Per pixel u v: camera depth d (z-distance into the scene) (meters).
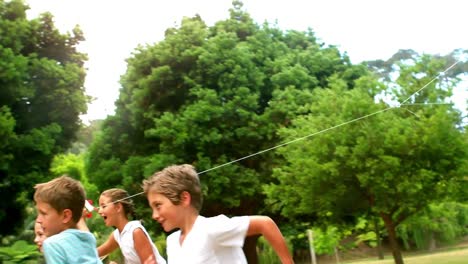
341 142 9.73
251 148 13.50
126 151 14.77
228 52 14.06
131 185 13.27
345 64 15.88
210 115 13.12
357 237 16.53
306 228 15.32
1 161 10.90
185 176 1.88
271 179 13.28
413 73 9.55
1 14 12.57
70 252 1.70
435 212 10.80
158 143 14.19
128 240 2.63
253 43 15.26
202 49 14.00
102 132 14.98
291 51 16.00
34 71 12.31
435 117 8.95
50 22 13.68
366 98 9.74
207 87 14.01
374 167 9.04
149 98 14.45
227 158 13.22
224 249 1.81
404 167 9.20
